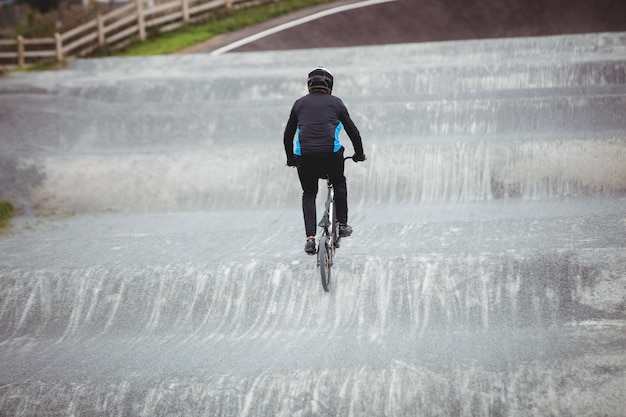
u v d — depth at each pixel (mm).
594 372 7398
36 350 8906
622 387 7168
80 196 14336
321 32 29422
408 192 13734
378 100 17203
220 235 11695
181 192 14312
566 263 9336
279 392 7535
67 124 16875
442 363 7750
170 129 16578
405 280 9422
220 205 14055
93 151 15922
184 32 31109
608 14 28625
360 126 16016
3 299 9727
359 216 12773
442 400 7336
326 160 8797
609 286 9078
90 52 28891
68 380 7973
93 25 29484
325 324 9008
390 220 12344
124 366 8266
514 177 13438
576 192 13156
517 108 15445
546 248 9672
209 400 7551
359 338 8578
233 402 7512
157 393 7648
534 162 13422
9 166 14766
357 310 9195
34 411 7672
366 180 13930
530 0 31906
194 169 14484
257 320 9258
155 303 9625
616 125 14688
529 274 9297
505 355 7863
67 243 11711
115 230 12625
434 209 12898
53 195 14320
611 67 17766
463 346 8172
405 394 7422
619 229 10406
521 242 10102
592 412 7020
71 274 9906
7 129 16594
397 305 9195
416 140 14875
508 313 8953
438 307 9117
